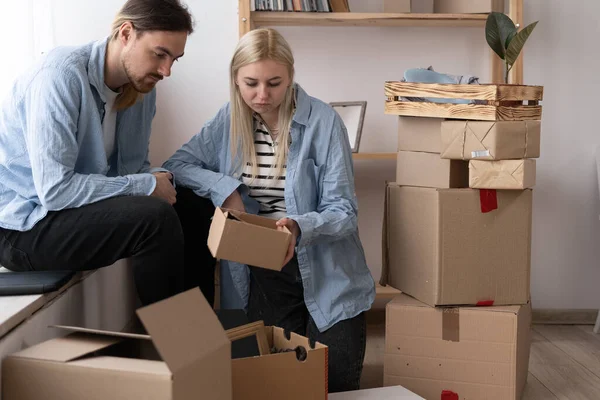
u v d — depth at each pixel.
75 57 1.88
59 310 1.76
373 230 3.07
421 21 2.79
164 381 1.23
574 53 3.02
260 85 2.00
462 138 2.10
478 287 2.17
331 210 2.06
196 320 1.34
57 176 1.79
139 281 1.90
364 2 2.94
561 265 3.12
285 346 1.78
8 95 1.91
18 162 1.89
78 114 1.88
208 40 2.90
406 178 2.30
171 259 1.87
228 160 2.24
